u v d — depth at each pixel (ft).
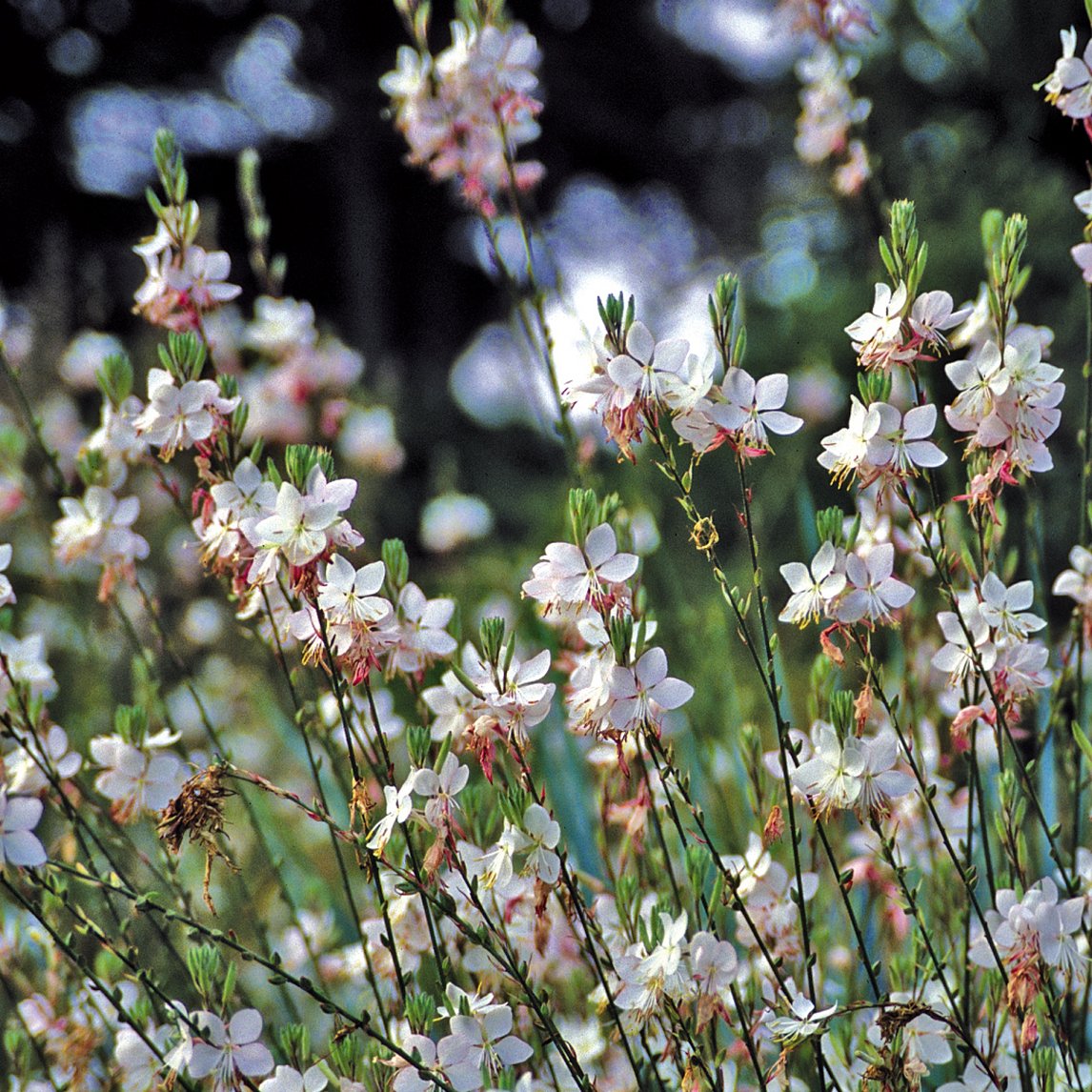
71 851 4.68
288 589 4.57
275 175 34.17
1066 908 4.36
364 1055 4.50
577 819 5.37
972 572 4.44
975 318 4.69
